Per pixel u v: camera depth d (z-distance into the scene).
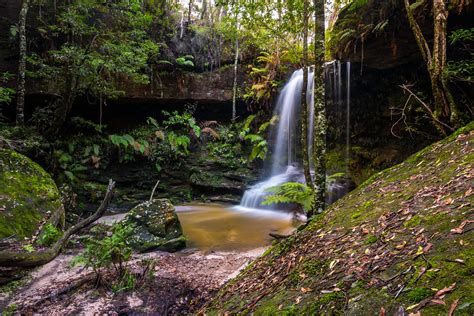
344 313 1.64
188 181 12.30
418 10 5.40
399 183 3.27
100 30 9.84
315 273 2.32
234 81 12.98
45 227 5.53
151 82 11.72
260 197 10.25
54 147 9.98
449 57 6.46
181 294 4.19
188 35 12.88
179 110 13.39
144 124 13.08
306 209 5.35
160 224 6.52
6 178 6.28
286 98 12.05
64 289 4.32
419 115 7.54
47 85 9.99
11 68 9.75
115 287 4.34
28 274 4.79
